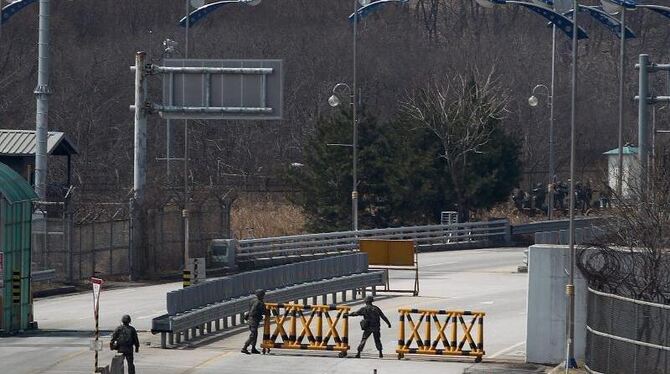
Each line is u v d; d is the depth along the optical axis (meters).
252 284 131.88
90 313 135.62
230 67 153.12
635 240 105.31
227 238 187.62
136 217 169.50
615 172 185.75
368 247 157.12
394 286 161.38
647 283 96.38
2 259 119.81
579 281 106.81
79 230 163.62
